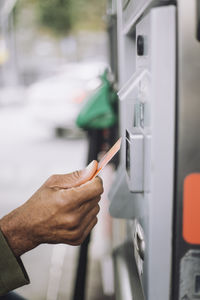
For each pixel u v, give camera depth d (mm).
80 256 2004
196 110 699
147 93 757
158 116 709
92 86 7586
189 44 682
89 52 22844
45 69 21641
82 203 856
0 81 18203
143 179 805
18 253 904
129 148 831
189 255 749
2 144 7770
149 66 730
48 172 5562
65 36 20875
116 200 1054
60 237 880
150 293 773
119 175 1146
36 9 18391
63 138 8141
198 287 760
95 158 2084
